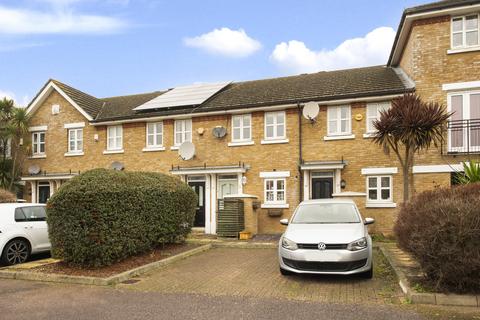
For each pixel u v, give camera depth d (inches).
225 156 683.4
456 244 249.1
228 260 417.7
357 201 568.7
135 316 239.3
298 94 668.7
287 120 649.6
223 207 604.4
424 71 561.3
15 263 406.9
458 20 552.7
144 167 737.6
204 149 698.2
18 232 412.2
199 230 684.1
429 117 443.5
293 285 307.9
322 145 627.2
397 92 577.3
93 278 326.6
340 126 624.4
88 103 837.8
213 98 751.7
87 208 355.3
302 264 314.8
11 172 812.6
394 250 441.7
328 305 254.8
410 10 558.9
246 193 663.1
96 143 780.0
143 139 743.7
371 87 626.2
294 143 642.8
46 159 818.2
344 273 306.3
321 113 631.8
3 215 413.4
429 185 548.4
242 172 663.1
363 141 605.6
